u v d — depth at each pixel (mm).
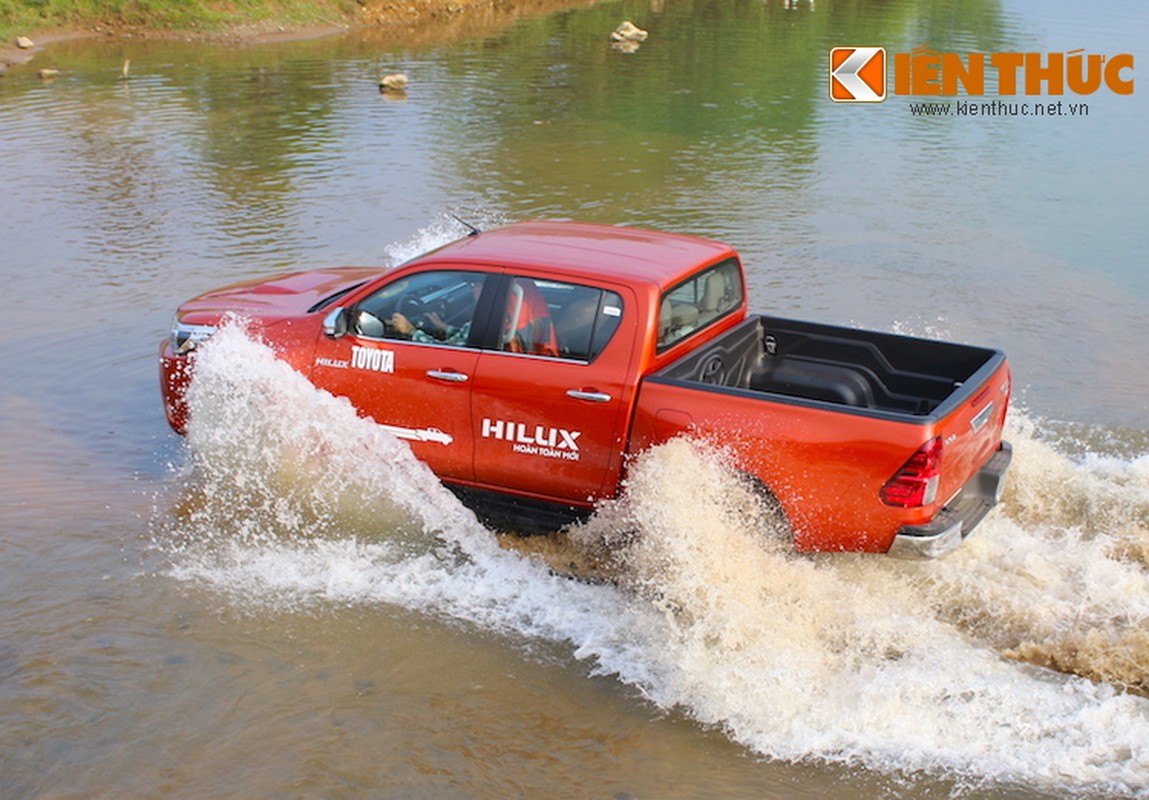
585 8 36969
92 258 11602
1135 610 5508
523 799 4414
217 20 29516
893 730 4816
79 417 7887
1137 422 8008
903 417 5305
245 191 14422
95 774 4488
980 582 5727
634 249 6359
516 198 14188
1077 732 4766
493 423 6117
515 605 5816
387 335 6355
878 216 13914
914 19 34094
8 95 20766
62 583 5836
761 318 6797
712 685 5094
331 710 4930
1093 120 20594
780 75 24688
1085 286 11336
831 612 5516
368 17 32625
